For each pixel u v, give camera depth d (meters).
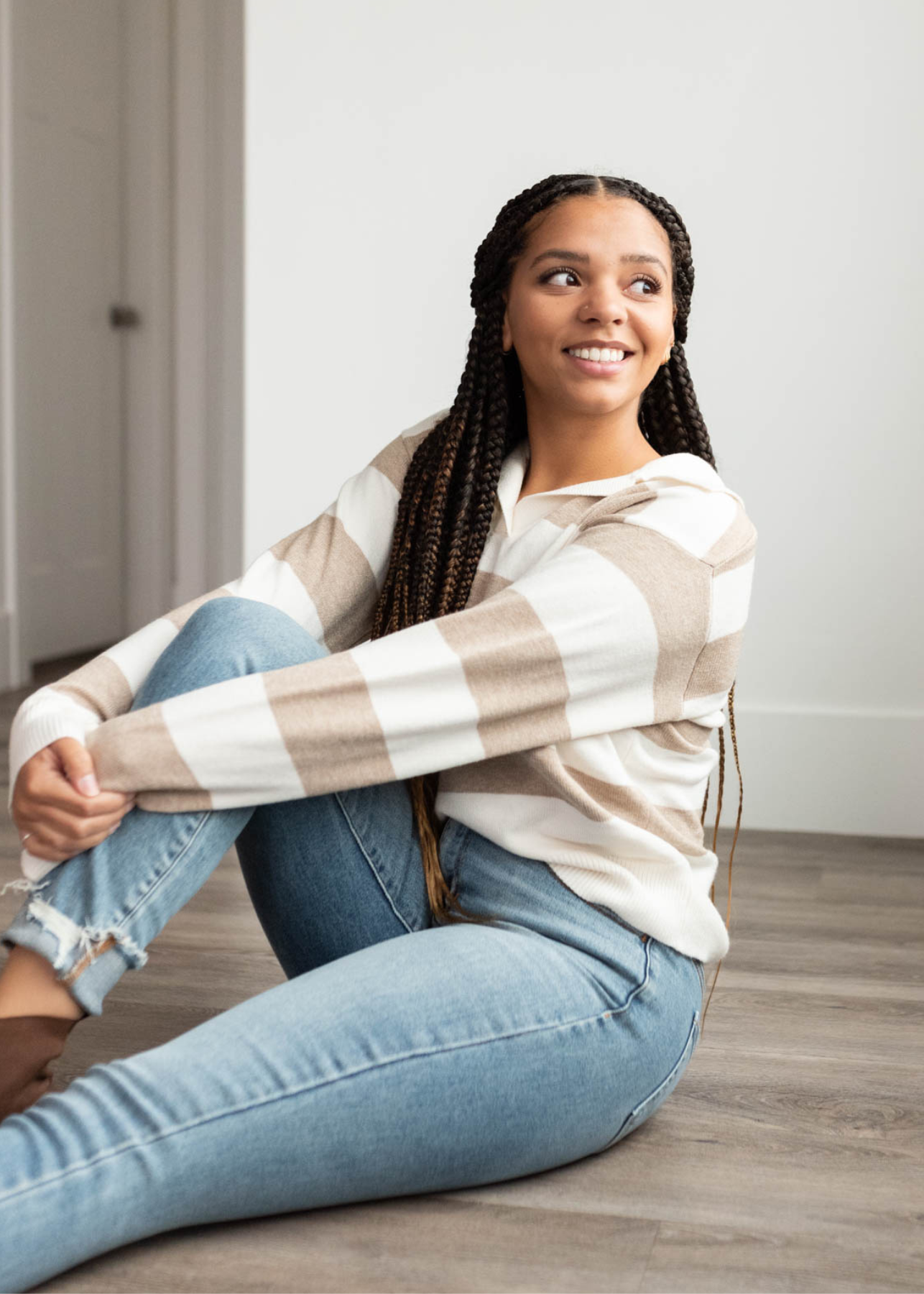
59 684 1.24
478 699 1.15
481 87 2.71
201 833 1.13
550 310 1.27
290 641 1.22
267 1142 1.05
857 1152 1.33
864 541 2.73
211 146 4.68
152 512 4.98
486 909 1.23
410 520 1.39
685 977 1.26
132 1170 1.00
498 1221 1.16
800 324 2.70
